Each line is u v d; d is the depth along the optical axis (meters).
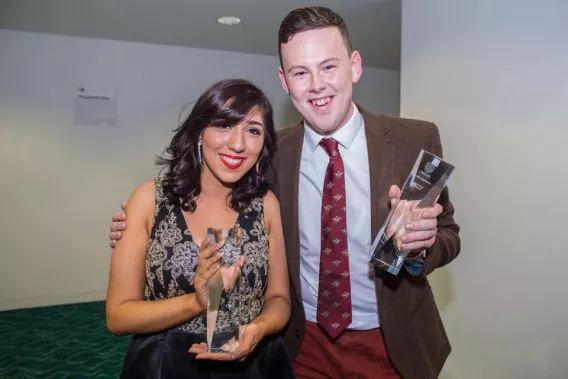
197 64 4.59
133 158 4.43
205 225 1.28
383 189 1.32
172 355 1.19
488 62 2.34
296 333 1.45
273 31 3.95
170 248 1.23
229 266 1.24
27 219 4.16
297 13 1.27
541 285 2.11
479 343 2.48
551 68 2.02
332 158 1.39
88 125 4.28
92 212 4.36
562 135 1.98
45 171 4.18
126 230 1.26
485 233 2.41
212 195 1.32
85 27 3.90
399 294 1.36
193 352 1.11
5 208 4.09
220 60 4.66
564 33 1.96
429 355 1.43
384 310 1.33
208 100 1.22
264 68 4.83
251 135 1.26
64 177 4.24
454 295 2.65
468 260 2.53
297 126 1.54
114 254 1.25
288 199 1.43
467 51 2.47
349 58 1.31
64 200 4.26
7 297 4.15
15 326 3.73
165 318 1.14
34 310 4.13
